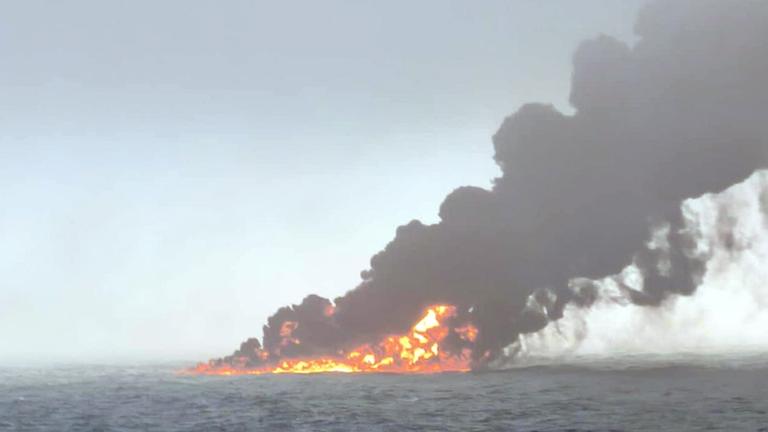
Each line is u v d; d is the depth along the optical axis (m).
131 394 161.12
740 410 110.69
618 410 114.69
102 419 119.38
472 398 136.00
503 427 101.88
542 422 105.12
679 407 115.88
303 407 128.25
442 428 102.31
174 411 127.50
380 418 113.00
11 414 128.75
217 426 109.38
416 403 130.38
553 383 159.75
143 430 107.06
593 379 166.12
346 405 129.88
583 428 99.19
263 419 115.12
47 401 150.62
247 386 169.88
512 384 159.50
